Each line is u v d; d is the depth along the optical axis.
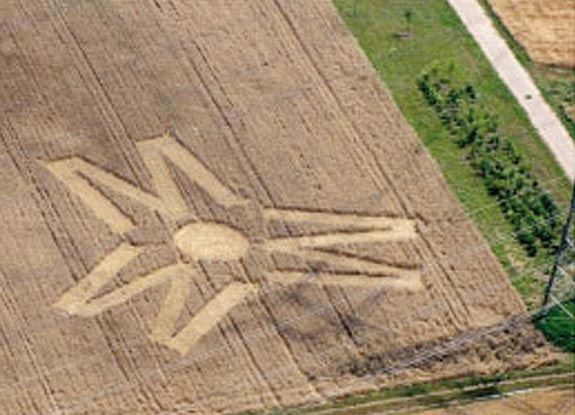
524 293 77.44
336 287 76.81
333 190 81.56
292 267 77.69
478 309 76.38
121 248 77.88
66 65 86.81
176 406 71.12
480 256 78.94
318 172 82.44
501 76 89.38
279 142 83.81
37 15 89.50
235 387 72.12
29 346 73.12
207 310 75.31
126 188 80.81
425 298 76.62
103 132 83.50
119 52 87.81
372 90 87.50
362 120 85.62
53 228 78.44
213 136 83.81
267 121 84.88
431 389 72.88
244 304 75.69
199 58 87.94
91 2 90.44
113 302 75.31
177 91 86.00
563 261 79.00
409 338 74.81
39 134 83.00
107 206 79.88
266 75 87.50
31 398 71.12
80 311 74.88
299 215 80.25
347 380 73.00
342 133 84.75
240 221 79.75
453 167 83.69
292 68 88.12
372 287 76.94
